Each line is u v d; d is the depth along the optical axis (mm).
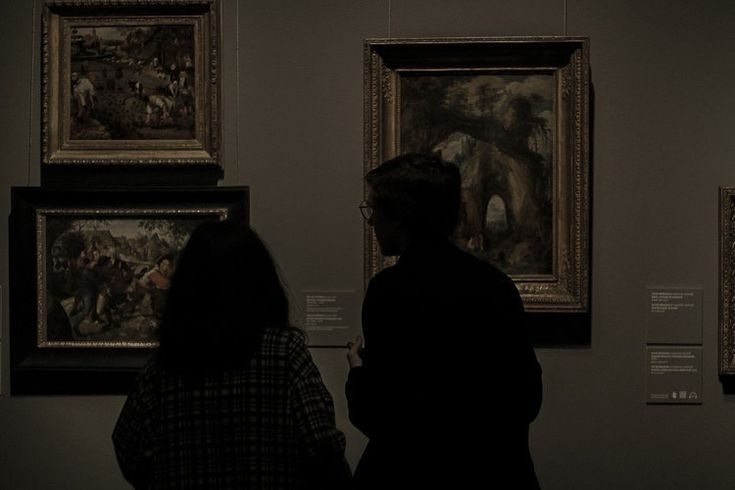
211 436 2535
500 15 4262
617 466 4238
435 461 2715
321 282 4309
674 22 4207
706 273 4211
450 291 2736
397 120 4168
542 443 4258
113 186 4328
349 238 4297
